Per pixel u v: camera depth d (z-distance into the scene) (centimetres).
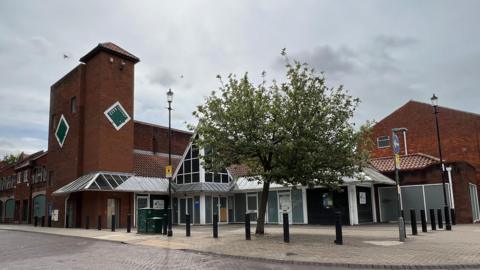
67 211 3189
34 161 4284
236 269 1097
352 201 2638
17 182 4762
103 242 1858
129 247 1630
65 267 1148
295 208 2886
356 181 2527
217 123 1852
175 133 4444
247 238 1739
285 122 1723
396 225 2581
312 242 1623
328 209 2722
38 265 1195
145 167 3469
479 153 3350
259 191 3125
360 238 1747
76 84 3334
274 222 2992
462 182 2727
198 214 3095
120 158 3138
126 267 1141
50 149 3666
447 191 2734
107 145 3067
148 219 2183
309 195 2828
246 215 1762
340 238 1547
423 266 1098
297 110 1753
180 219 3244
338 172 1869
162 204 3312
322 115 1759
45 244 1812
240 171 3403
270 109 1734
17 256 1413
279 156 1758
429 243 1549
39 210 4038
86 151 3162
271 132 1764
